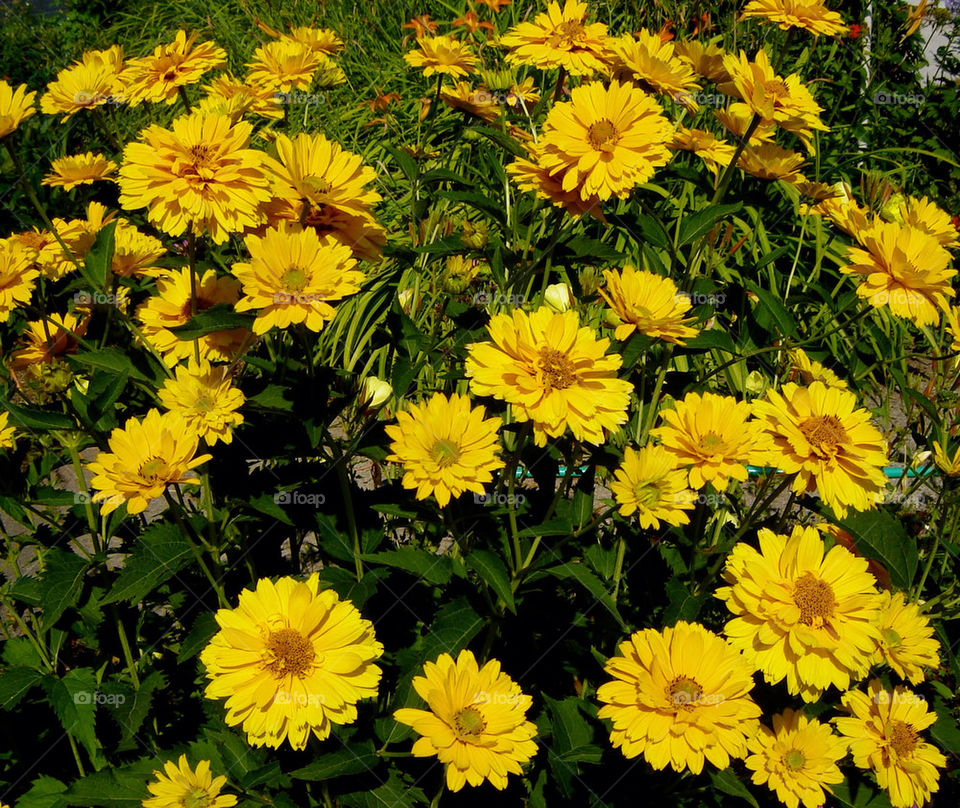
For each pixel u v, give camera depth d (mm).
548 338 569
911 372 1166
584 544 654
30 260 656
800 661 550
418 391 804
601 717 555
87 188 782
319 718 521
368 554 603
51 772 674
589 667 667
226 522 623
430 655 596
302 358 712
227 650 524
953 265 1177
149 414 567
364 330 1207
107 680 677
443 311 754
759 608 557
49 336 663
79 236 707
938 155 1446
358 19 1850
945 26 1757
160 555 600
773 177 740
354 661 527
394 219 1365
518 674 673
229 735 625
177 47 696
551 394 558
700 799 631
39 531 677
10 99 619
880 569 655
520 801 651
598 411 567
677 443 605
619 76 741
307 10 1891
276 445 626
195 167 574
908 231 672
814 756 587
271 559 695
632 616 685
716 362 1083
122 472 551
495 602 622
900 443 898
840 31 750
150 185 583
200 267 663
